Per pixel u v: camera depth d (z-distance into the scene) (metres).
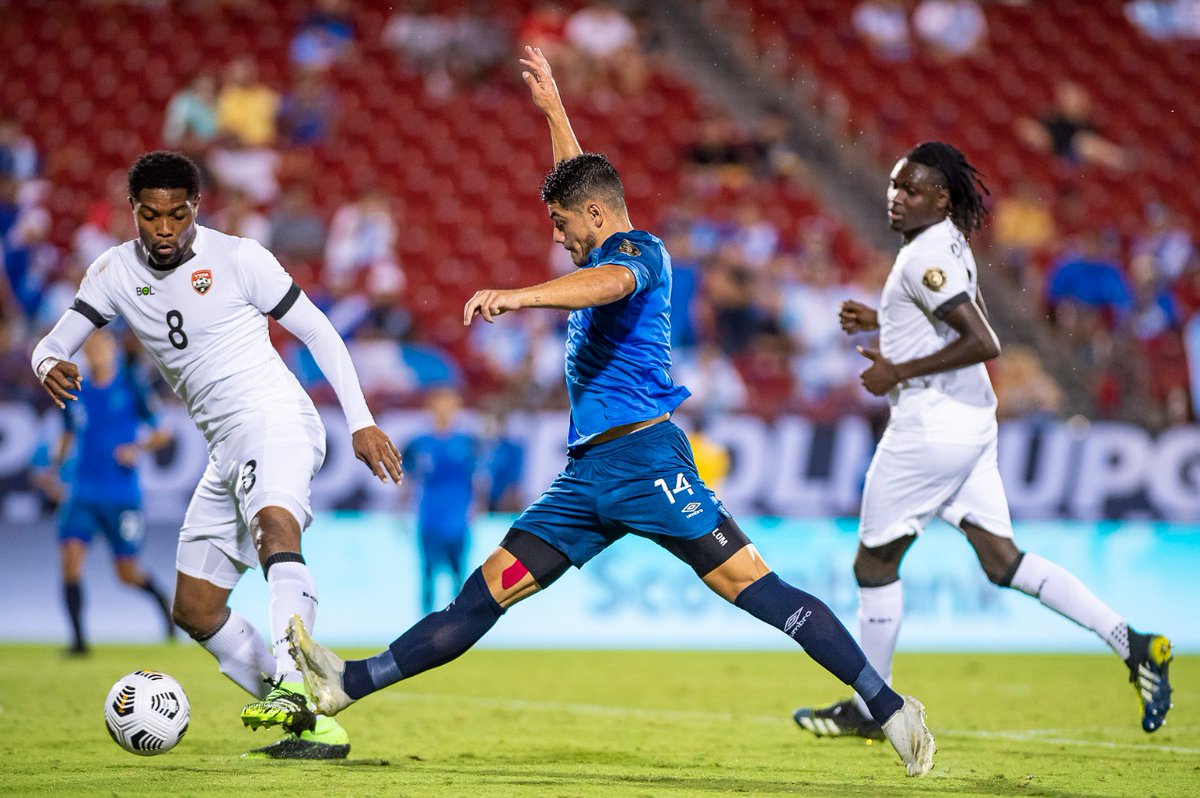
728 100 76.06
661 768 19.77
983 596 48.53
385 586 46.94
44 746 21.39
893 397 22.27
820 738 24.23
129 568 40.97
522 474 47.44
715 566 17.62
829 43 79.75
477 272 65.75
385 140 72.00
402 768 18.89
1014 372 55.16
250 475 18.80
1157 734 25.66
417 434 46.16
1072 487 48.06
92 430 39.66
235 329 19.16
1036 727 26.73
